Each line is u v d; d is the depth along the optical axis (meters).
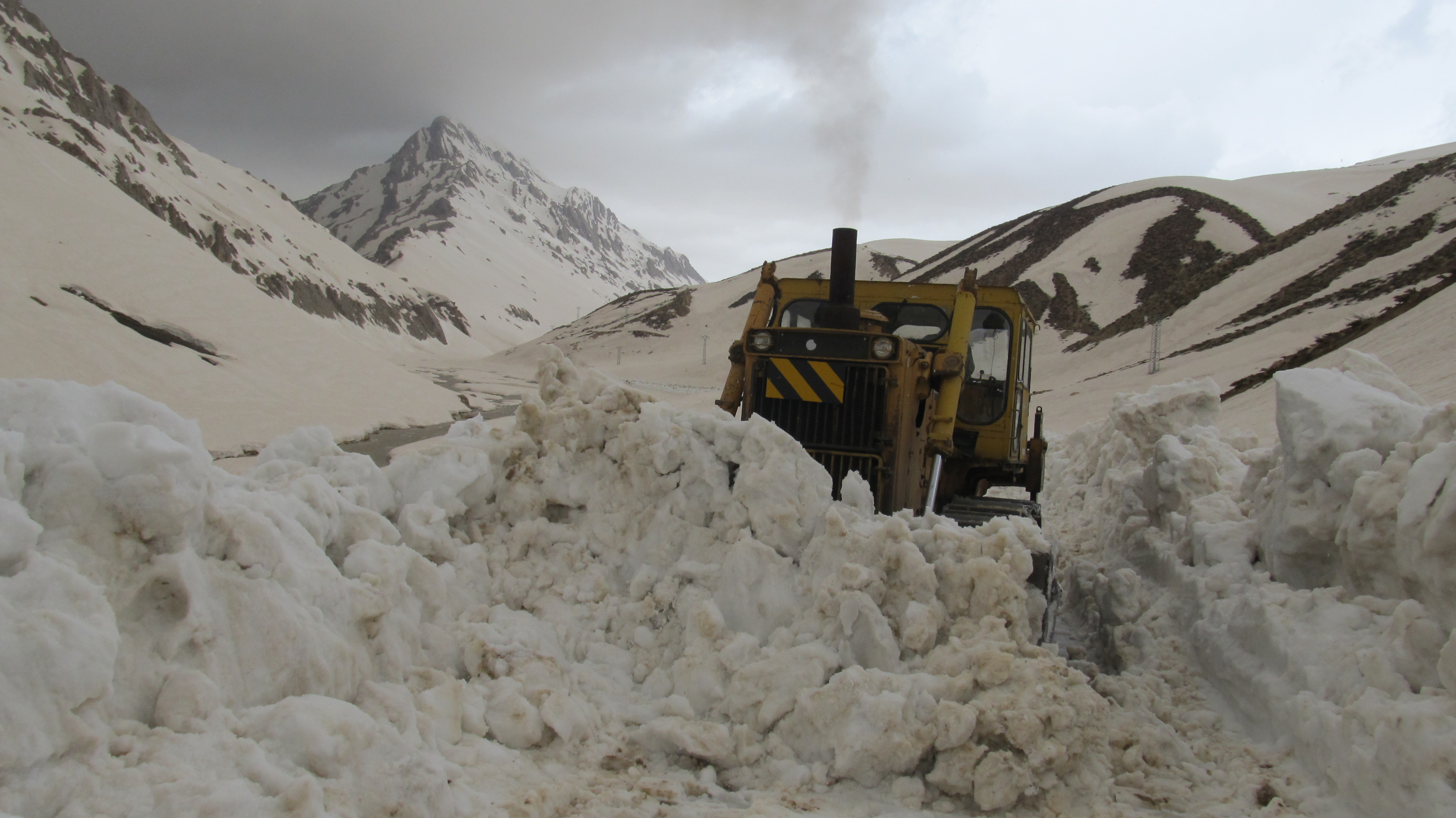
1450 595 3.99
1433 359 19.14
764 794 3.80
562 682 4.23
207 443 23.47
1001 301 8.28
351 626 3.81
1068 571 8.14
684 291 145.50
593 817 3.39
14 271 29.31
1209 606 5.73
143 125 138.25
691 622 4.64
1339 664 4.25
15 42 117.94
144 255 35.81
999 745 3.95
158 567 3.20
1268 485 6.05
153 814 2.62
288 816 2.77
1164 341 53.97
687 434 5.36
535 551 5.17
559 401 5.81
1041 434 10.32
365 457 5.03
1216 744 4.57
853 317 6.77
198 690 3.05
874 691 4.07
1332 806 3.77
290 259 129.50
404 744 3.30
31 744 2.56
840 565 4.72
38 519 3.13
